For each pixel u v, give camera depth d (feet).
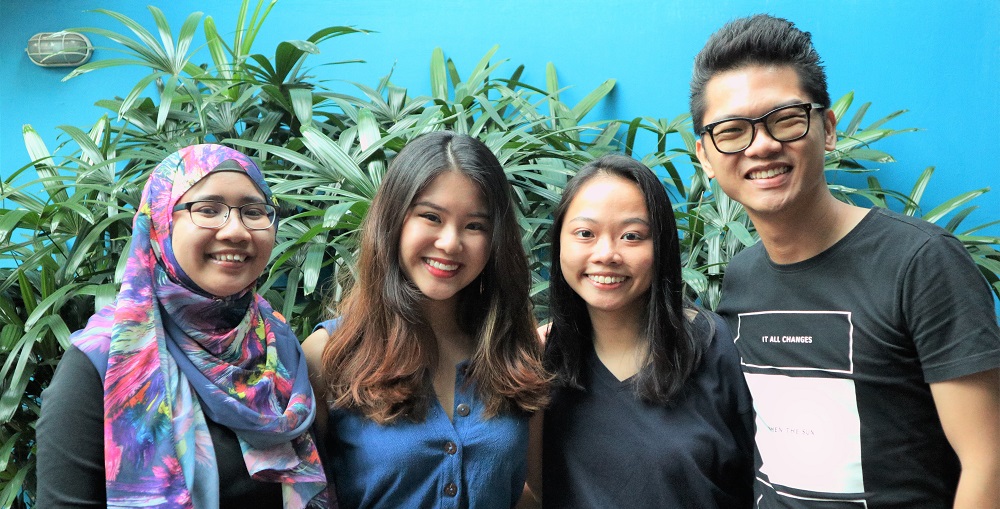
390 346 4.16
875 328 3.81
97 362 3.48
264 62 8.14
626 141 8.80
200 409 3.67
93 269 7.62
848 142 7.68
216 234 3.67
